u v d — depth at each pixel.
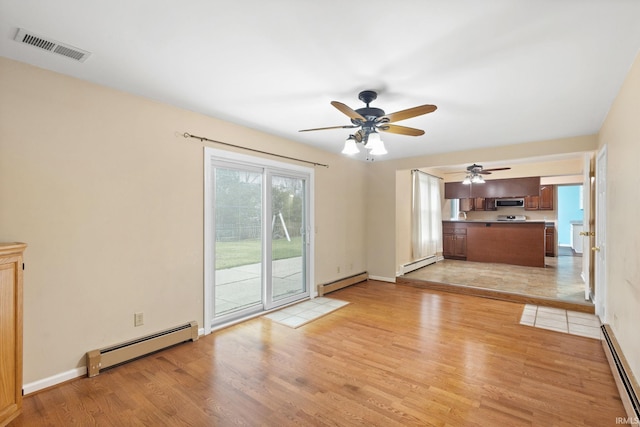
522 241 7.11
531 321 3.73
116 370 2.56
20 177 2.18
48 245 2.30
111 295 2.64
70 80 2.40
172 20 1.71
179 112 3.09
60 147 2.36
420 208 6.86
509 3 1.55
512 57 2.08
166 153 2.99
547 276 5.91
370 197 6.05
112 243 2.64
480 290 4.87
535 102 2.88
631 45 1.92
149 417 1.99
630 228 2.32
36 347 2.25
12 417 1.95
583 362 2.70
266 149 4.00
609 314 3.26
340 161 5.38
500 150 4.69
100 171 2.56
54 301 2.34
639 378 2.10
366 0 1.53
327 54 2.06
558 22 1.70
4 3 1.56
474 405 2.10
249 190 3.89
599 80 2.42
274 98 2.82
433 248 7.57
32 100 2.23
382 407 2.09
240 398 2.19
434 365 2.65
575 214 10.58
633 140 2.20
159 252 2.95
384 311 4.11
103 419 1.97
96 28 1.79
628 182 2.36
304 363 2.70
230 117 3.38
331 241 5.18
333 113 3.23
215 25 1.76
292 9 1.61
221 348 2.99
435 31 1.79
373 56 2.08
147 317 2.87
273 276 4.20
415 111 2.38
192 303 3.22
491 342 3.13
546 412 2.03
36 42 1.94
